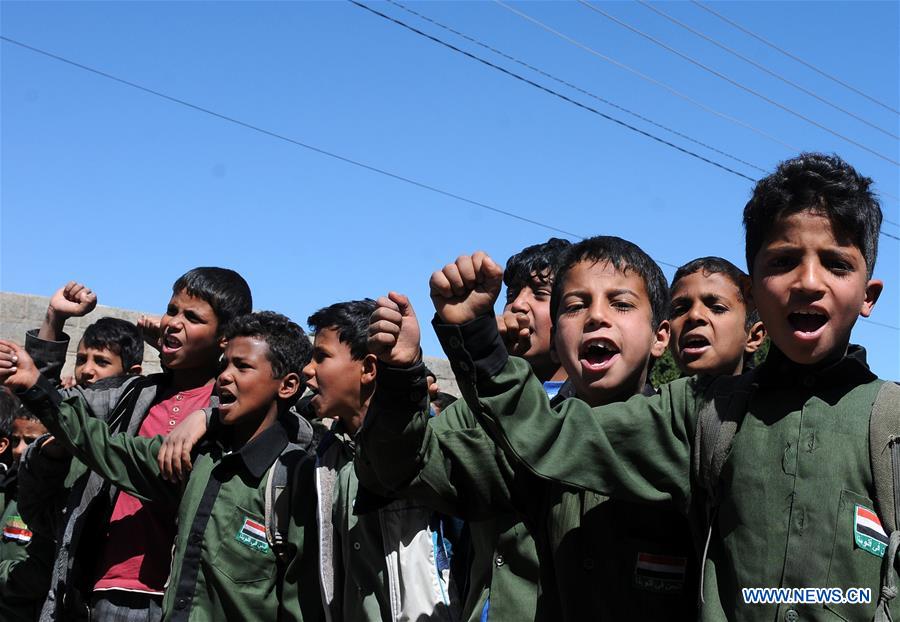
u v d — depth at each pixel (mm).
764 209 1761
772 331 1745
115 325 5297
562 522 2098
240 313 4156
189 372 4121
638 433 1871
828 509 1604
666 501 1861
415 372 1942
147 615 3479
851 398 1676
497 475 2178
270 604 3178
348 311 3297
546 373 3607
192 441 3326
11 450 4609
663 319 2459
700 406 1833
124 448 3514
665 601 1962
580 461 1841
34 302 8445
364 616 2863
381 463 2049
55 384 4059
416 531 2770
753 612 1625
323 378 3248
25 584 4012
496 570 2410
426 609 2695
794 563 1604
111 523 3654
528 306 3535
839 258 1692
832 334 1692
